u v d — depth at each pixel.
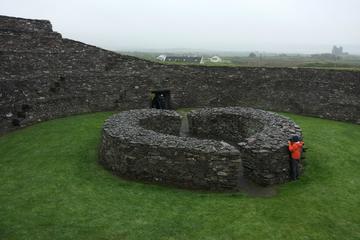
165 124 18.58
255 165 12.81
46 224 9.96
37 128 19.09
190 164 12.16
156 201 11.38
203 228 9.97
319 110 23.91
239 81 26.00
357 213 11.16
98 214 10.54
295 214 10.85
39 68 20.86
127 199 11.48
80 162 14.63
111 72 23.92
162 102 25.55
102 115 22.42
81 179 12.98
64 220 10.19
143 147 12.66
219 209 10.95
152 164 12.62
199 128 19.55
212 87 26.22
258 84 25.75
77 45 22.80
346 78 23.11
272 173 12.74
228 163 11.95
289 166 13.33
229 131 19.17
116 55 24.19
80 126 19.61
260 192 12.28
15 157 15.25
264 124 16.56
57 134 18.16
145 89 24.92
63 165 14.27
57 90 21.47
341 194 12.40
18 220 10.14
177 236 9.58
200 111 19.77
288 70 25.23
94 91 23.14
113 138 13.52
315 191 12.48
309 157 15.96
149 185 12.53
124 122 15.82
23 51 20.39
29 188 12.25
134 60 24.66
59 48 22.06
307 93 24.41
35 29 22.30
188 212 10.75
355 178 13.94
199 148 12.09
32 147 16.36
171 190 12.16
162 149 12.41
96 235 9.52
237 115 18.81
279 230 9.98
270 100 25.50
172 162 12.35
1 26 20.72
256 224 10.21
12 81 19.27
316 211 11.09
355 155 16.64
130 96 24.45
